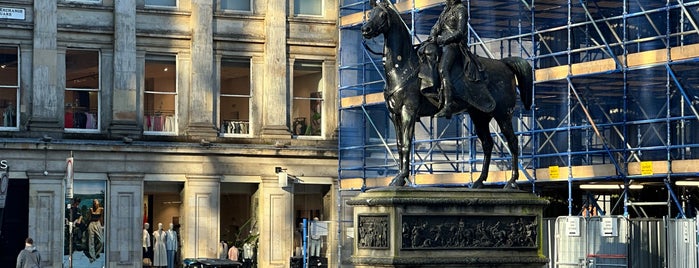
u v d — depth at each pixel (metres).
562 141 48.19
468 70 25.55
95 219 55.53
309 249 58.84
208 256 57.72
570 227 40.00
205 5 58.12
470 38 50.59
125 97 56.44
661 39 40.84
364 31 25.27
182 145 57.09
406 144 25.38
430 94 25.33
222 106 58.72
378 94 52.78
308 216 60.69
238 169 58.44
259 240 58.78
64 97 55.53
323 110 60.22
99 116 56.22
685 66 40.19
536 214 25.72
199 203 57.66
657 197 45.72
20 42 54.91
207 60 58.09
